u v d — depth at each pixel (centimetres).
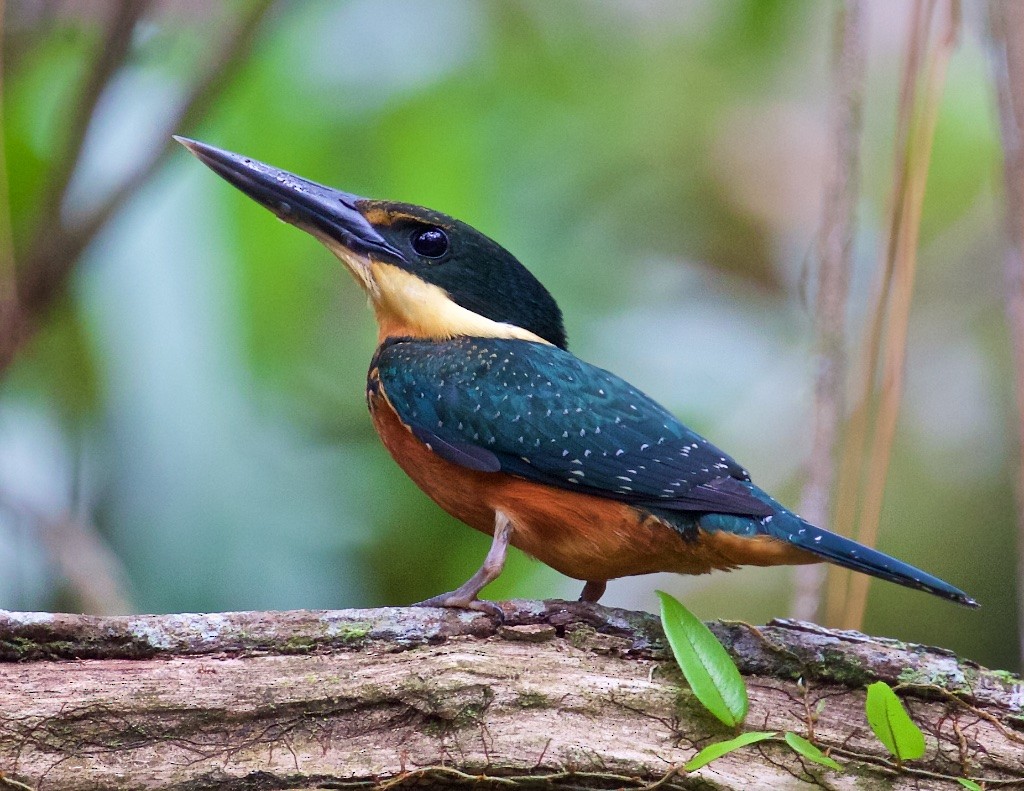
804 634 720
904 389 1320
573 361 854
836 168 789
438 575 1182
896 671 707
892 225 764
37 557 1108
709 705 660
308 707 651
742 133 1486
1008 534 1316
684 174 1476
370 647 689
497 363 837
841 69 792
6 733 624
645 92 1479
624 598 1327
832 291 784
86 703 633
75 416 1130
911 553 1323
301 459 1156
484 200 1287
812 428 784
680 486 767
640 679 687
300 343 1186
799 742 660
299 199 920
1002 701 702
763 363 1372
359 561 1160
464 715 658
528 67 1423
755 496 766
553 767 655
